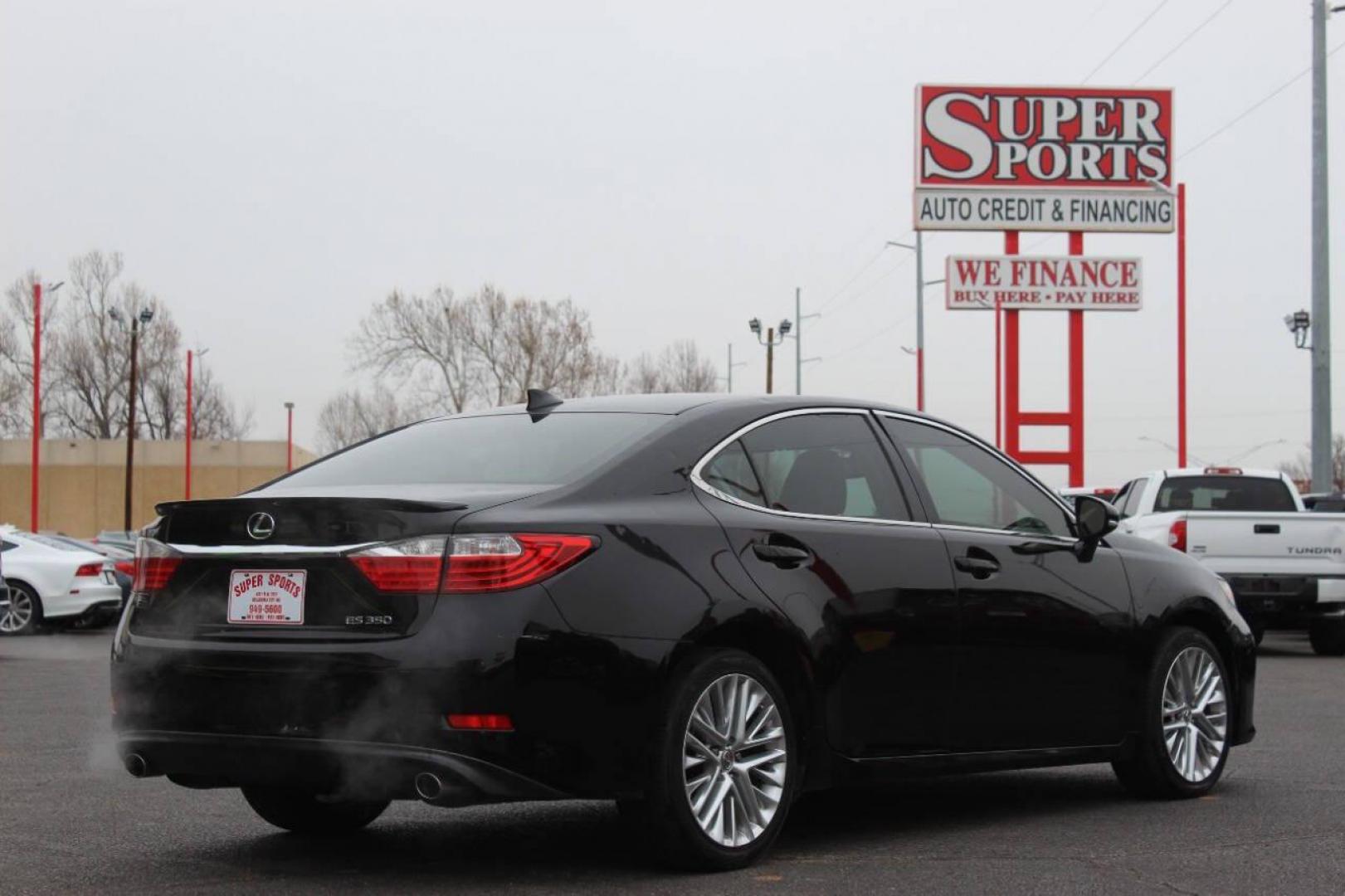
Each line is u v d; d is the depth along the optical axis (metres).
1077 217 39.31
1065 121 39.28
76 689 13.33
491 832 6.67
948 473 6.89
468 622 5.17
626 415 6.21
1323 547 17.06
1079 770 8.57
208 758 5.45
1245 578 16.98
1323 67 26.56
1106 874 5.78
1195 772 7.57
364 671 5.16
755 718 5.80
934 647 6.43
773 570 5.93
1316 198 26.53
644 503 5.70
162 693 5.52
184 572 5.61
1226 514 17.05
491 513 5.32
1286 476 18.84
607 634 5.35
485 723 5.12
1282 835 6.58
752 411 6.28
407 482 5.97
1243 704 7.92
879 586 6.26
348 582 5.30
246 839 6.46
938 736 6.46
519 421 6.39
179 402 87.44
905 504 6.59
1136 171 39.25
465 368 72.88
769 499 6.11
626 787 5.40
